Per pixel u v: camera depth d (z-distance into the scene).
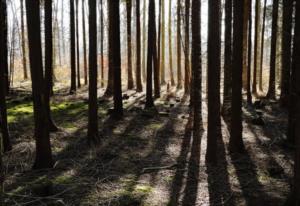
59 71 26.77
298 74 4.89
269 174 6.72
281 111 13.27
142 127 10.21
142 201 5.36
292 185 5.14
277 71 21.20
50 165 6.70
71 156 7.47
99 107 12.88
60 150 7.83
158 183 6.18
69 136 8.92
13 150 7.56
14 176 6.20
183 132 9.80
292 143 8.53
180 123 10.87
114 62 10.98
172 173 6.71
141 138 9.11
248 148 8.40
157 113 12.04
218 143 8.83
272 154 8.01
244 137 9.39
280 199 5.54
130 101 14.64
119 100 11.08
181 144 8.71
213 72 7.18
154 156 7.73
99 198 5.39
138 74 18.08
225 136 9.57
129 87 19.45
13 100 13.55
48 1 9.43
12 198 5.25
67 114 11.46
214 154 7.33
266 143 8.80
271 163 7.39
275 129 10.35
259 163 7.39
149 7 12.77
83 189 5.72
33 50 6.25
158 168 6.95
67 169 6.67
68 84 21.84
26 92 16.42
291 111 8.53
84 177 6.28
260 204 5.36
